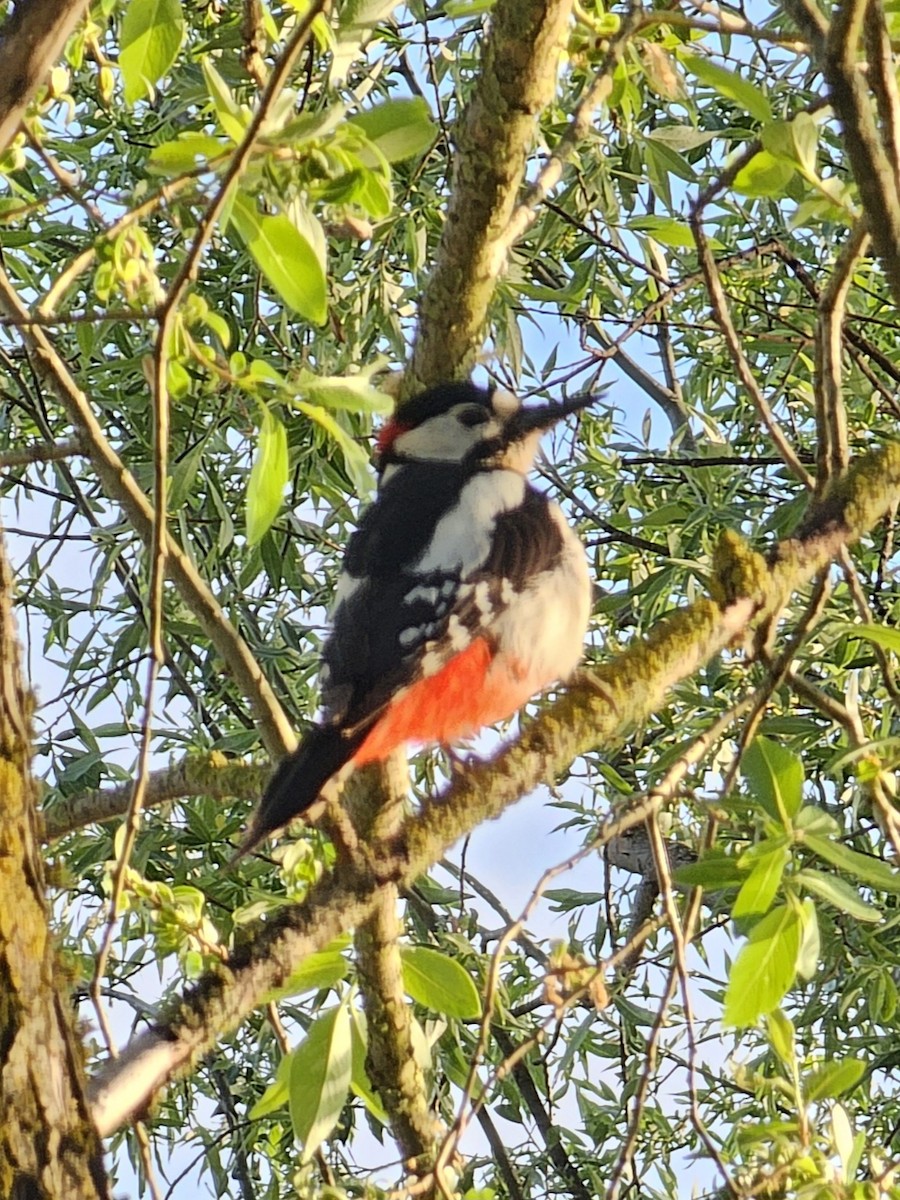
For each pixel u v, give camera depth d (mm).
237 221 4621
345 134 4602
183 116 10359
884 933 11281
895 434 10000
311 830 7156
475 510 7102
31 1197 4066
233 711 11391
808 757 10914
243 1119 11195
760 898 5309
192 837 10500
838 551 6277
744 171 6227
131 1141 10008
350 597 6930
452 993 5828
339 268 10336
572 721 5906
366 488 4719
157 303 4570
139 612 11023
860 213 6090
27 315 4930
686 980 5352
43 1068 4195
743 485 12023
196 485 10930
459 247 6848
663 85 6945
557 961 5453
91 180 9828
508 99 6309
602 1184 10984
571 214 10867
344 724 5945
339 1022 5562
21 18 4238
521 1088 12031
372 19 6094
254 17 6043
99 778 10906
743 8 10727
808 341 9305
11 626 4375
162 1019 5031
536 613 6910
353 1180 6629
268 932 5262
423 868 5531
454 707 6742
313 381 4742
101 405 10836
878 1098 11758
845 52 5570
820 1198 5070
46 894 4410
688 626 6172
